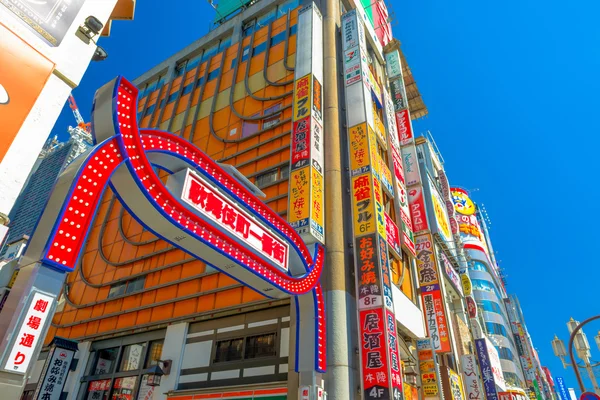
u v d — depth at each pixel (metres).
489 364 28.75
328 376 13.48
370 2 36.31
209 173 9.22
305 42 22.73
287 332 15.06
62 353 15.79
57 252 5.77
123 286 21.48
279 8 29.75
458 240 36.94
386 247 17.44
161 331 18.50
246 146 22.42
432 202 30.62
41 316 5.45
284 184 18.94
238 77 26.39
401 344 18.34
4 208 5.96
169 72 33.44
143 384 17.34
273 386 13.75
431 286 23.36
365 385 13.70
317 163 18.12
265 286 11.05
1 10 6.81
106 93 7.32
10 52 6.70
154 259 21.12
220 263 9.66
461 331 28.88
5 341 5.06
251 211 10.45
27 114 6.64
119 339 19.70
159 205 7.57
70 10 7.93
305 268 12.60
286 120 21.20
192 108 27.84
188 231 8.17
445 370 20.91
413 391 18.14
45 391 14.85
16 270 5.89
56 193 6.21
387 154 26.02
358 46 24.17
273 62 25.03
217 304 17.30
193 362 16.64
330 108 20.80
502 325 54.50
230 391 14.58
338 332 14.27
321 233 16.30
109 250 23.69
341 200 17.92
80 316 22.00
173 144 8.42
